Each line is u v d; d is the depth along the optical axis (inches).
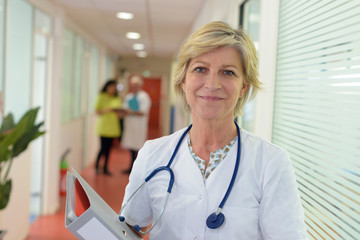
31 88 143.1
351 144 39.9
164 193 40.4
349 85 41.1
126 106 240.2
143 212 43.1
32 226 150.9
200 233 37.7
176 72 41.7
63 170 196.4
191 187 39.2
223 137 40.2
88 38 264.4
